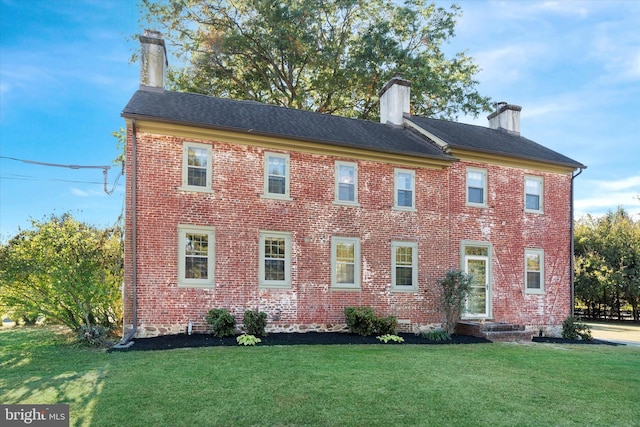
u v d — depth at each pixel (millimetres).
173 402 5797
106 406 5598
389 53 22844
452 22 24484
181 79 24234
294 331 12539
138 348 9688
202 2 23391
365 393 6488
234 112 13875
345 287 13227
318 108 25812
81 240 11719
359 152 13750
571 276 16562
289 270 12703
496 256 15367
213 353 9102
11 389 6363
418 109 24812
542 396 6816
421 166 14633
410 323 13883
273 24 22500
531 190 16359
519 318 15453
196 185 12047
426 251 14359
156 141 11727
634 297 26797
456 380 7562
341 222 13438
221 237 12109
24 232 11453
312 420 5312
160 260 11477
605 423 5684
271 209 12703
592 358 10609
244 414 5430
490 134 18172
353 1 23000
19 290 11492
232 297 12031
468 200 15219
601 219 30562
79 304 11203
